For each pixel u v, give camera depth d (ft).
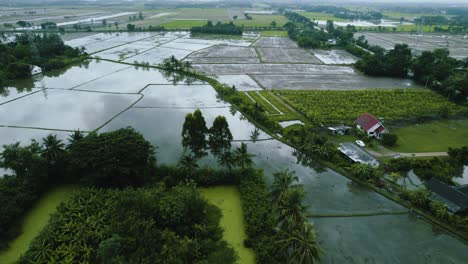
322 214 112.06
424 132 178.70
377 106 213.46
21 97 223.51
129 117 192.13
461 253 97.55
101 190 108.47
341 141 166.50
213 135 137.80
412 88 264.52
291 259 77.46
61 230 91.40
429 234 104.94
